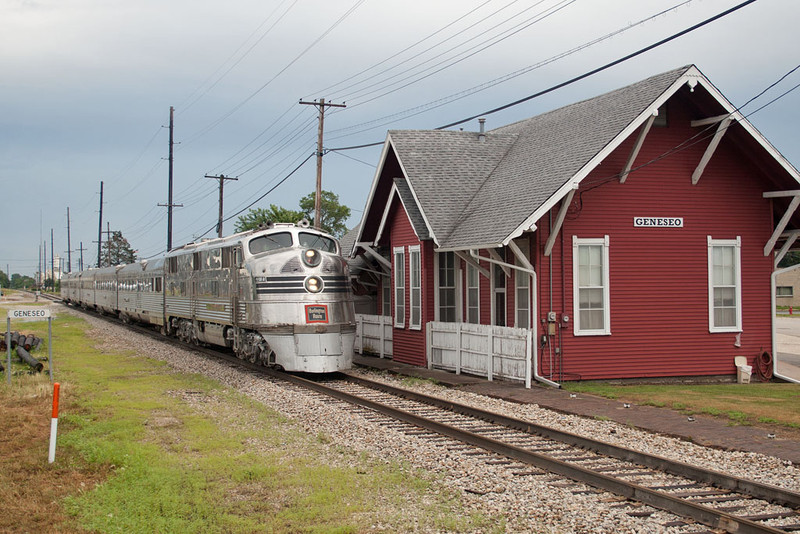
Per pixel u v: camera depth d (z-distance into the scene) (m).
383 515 7.48
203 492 8.25
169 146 48.75
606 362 17.36
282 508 7.82
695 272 18.02
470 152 21.72
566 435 10.76
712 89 16.53
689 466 8.79
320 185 30.23
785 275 63.50
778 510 7.62
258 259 19.06
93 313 52.81
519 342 16.34
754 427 11.48
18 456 9.72
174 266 28.22
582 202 17.28
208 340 24.09
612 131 16.31
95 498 7.97
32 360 18.77
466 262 19.44
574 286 17.20
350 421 12.20
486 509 7.64
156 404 13.76
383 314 25.20
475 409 12.95
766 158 17.58
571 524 7.19
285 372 19.58
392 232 22.36
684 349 17.88
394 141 21.47
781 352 27.19
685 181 17.97
